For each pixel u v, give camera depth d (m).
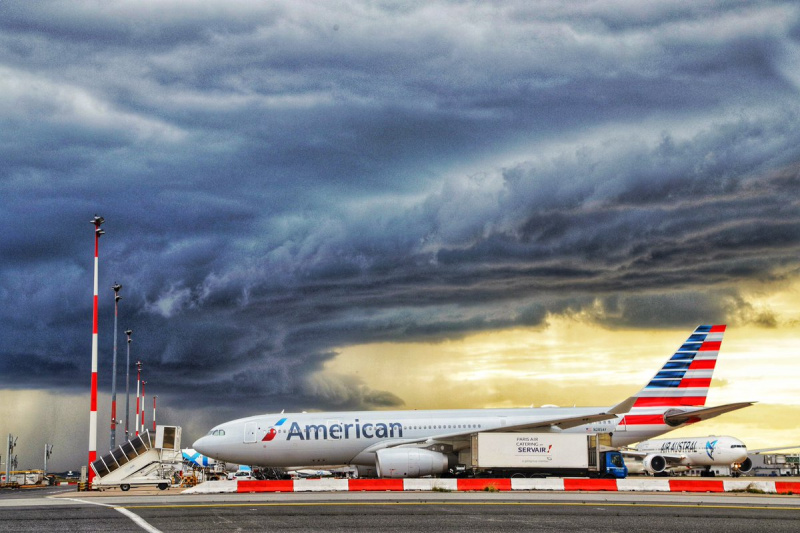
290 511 28.61
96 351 51.16
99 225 52.94
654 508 30.66
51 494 49.81
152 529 23.41
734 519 26.98
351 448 56.94
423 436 57.19
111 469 50.91
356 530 23.19
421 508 29.81
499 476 52.28
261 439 56.28
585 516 27.34
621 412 52.94
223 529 23.41
